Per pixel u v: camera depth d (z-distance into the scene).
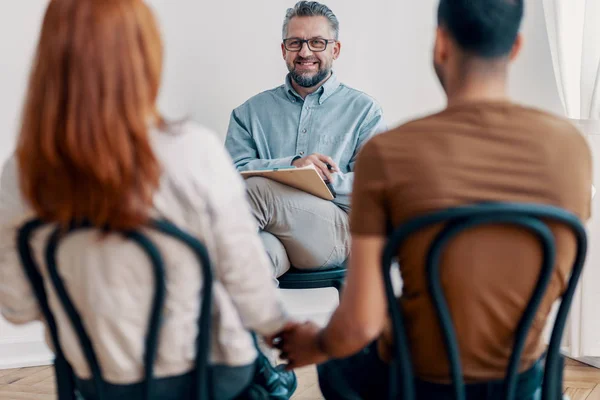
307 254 2.32
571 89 2.52
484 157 1.04
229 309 1.14
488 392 1.12
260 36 2.88
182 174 1.03
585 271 2.58
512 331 1.10
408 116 3.06
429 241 1.04
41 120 0.98
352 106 2.75
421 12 3.00
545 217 1.02
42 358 2.71
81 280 1.05
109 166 0.96
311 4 2.68
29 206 1.05
